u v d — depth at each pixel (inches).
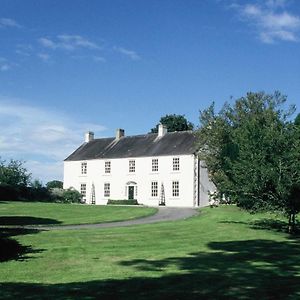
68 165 2469.2
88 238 761.6
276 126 909.8
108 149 2412.6
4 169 2268.7
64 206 1631.4
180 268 508.4
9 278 458.0
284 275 469.1
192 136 2172.7
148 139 2336.4
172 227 935.7
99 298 370.3
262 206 920.9
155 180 2158.0
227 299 366.9
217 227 948.6
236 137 1022.4
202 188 2059.5
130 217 1226.6
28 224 1035.3
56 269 507.2
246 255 607.8
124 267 517.7
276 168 878.4
